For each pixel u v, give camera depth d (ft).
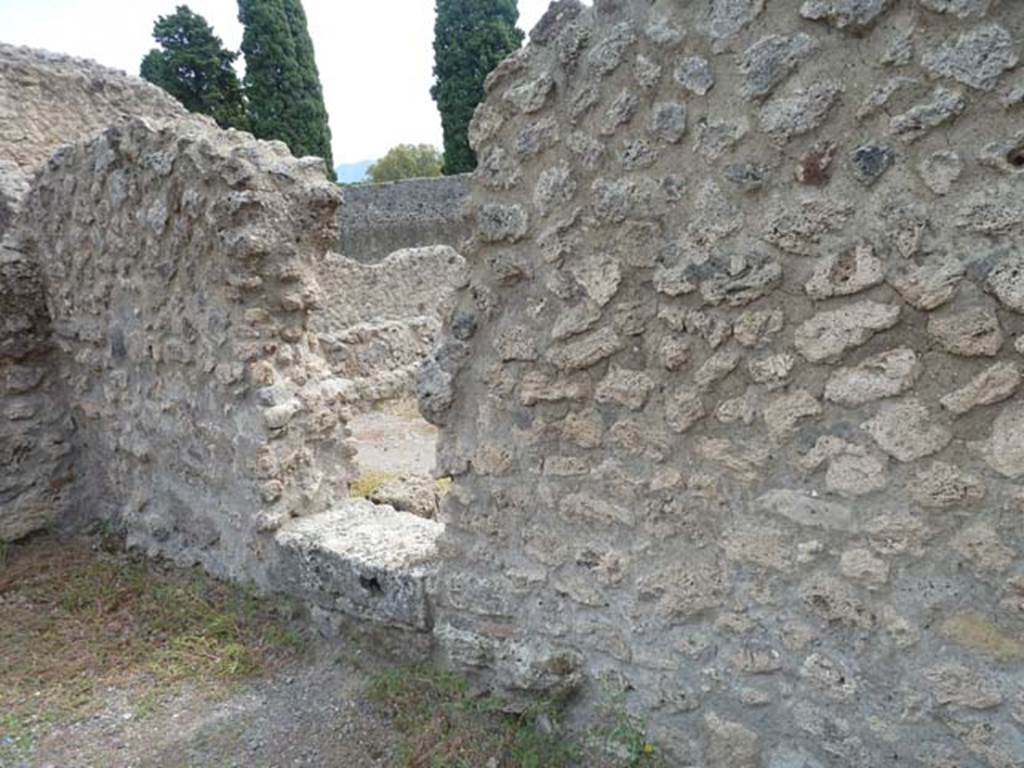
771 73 6.38
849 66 6.04
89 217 14.05
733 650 7.25
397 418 26.76
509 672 8.69
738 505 7.06
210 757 8.64
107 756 8.79
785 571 6.86
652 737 7.89
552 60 7.61
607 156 7.37
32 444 15.31
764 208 6.57
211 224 11.51
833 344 6.37
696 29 6.72
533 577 8.52
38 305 15.56
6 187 16.58
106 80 20.70
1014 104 5.45
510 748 8.24
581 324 7.75
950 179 5.74
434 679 9.34
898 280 6.01
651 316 7.33
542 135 7.77
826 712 6.77
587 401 7.87
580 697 8.37
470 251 8.52
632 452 7.63
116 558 14.24
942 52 5.65
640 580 7.73
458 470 8.96
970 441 5.88
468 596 9.07
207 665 10.48
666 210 7.09
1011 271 5.55
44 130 19.40
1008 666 5.90
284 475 11.71
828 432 6.50
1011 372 5.65
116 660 10.73
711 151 6.78
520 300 8.22
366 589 10.09
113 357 14.37
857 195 6.13
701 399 7.14
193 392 12.66
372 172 111.75
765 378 6.76
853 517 6.45
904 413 6.12
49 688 10.14
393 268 31.24
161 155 12.11
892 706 6.43
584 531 8.08
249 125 68.18
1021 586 5.77
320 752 8.61
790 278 6.52
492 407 8.61
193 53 65.62
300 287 12.05
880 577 6.37
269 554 11.51
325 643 10.76
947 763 6.23
